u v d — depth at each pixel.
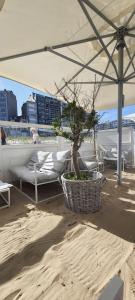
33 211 2.66
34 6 1.77
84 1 1.88
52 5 1.80
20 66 2.97
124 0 1.98
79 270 1.48
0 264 1.57
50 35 2.28
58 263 1.56
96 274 1.44
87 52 2.94
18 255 1.68
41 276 1.43
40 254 1.69
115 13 2.21
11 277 1.44
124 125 6.19
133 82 3.54
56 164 3.50
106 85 3.87
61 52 2.84
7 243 1.87
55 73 3.30
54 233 2.04
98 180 2.52
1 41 2.20
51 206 2.82
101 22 2.33
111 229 2.09
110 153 6.16
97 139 6.52
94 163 4.21
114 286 0.58
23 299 1.24
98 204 2.57
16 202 3.04
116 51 3.09
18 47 2.38
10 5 1.70
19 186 3.96
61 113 2.94
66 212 2.57
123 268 1.49
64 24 2.13
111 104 4.80
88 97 3.92
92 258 1.62
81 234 2.00
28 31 2.12
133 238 1.91
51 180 3.29
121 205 2.76
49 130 5.06
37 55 2.77
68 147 5.48
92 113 2.73
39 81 3.48
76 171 2.74
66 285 1.34
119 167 3.66
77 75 3.44
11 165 4.31
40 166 3.94
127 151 6.05
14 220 2.39
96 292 1.27
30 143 4.69
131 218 2.34
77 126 2.67
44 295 1.27
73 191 2.50
